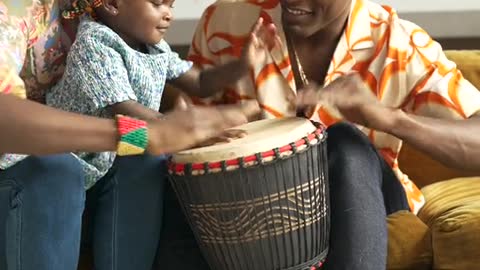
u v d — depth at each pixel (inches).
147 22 52.9
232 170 47.1
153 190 53.6
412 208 63.2
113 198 53.5
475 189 64.6
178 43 88.4
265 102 62.3
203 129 46.2
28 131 41.9
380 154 60.4
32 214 46.5
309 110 57.7
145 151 44.4
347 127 55.4
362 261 50.3
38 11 49.5
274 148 47.6
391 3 89.3
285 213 48.6
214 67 60.1
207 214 49.3
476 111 60.2
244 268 50.6
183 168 48.4
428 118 56.9
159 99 55.6
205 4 88.3
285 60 62.2
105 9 52.6
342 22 61.4
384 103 61.7
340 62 62.0
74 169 48.6
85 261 55.7
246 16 64.4
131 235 53.6
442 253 56.6
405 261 58.4
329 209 52.1
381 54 61.9
